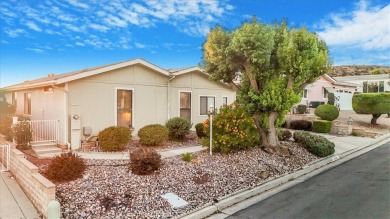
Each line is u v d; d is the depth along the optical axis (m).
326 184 7.61
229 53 9.47
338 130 16.56
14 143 9.23
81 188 6.06
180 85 14.00
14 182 7.17
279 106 9.66
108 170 7.29
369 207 5.79
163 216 5.27
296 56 9.35
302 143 11.66
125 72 11.72
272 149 10.17
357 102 19.06
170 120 12.38
